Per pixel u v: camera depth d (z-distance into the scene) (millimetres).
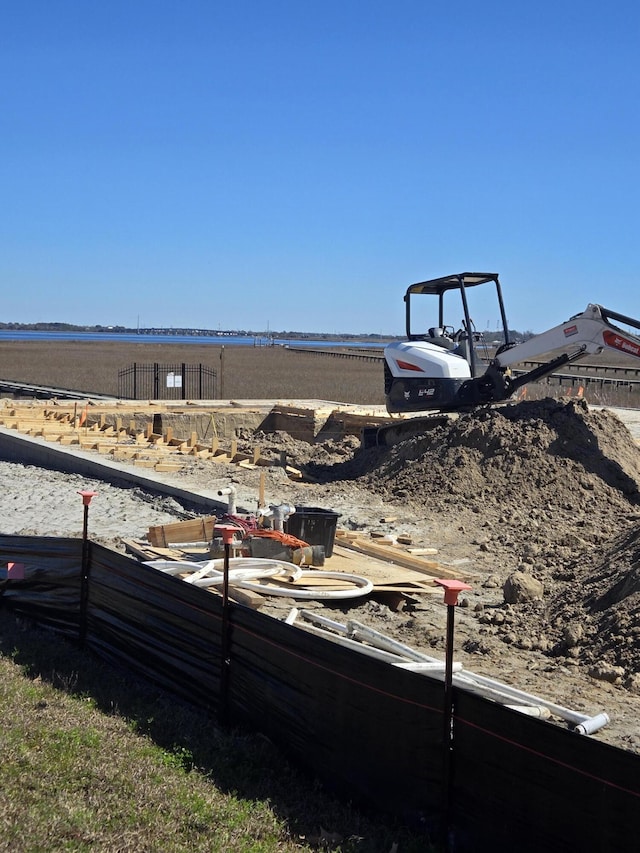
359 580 9719
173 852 4777
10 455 20484
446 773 5215
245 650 6641
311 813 5574
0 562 9852
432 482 15562
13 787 5242
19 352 99000
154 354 99000
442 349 18094
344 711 5797
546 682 7512
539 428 15883
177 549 11086
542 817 4785
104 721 6613
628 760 4449
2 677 7438
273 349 126938
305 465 19281
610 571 9414
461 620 9297
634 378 50656
